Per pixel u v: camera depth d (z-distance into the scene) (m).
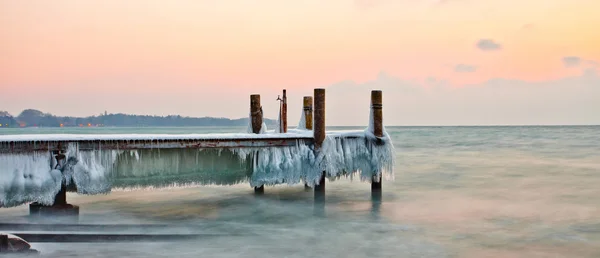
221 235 10.27
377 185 13.56
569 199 14.46
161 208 12.77
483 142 47.09
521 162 25.58
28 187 9.62
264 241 9.90
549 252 9.30
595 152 32.34
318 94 11.88
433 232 10.71
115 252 8.87
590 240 10.10
